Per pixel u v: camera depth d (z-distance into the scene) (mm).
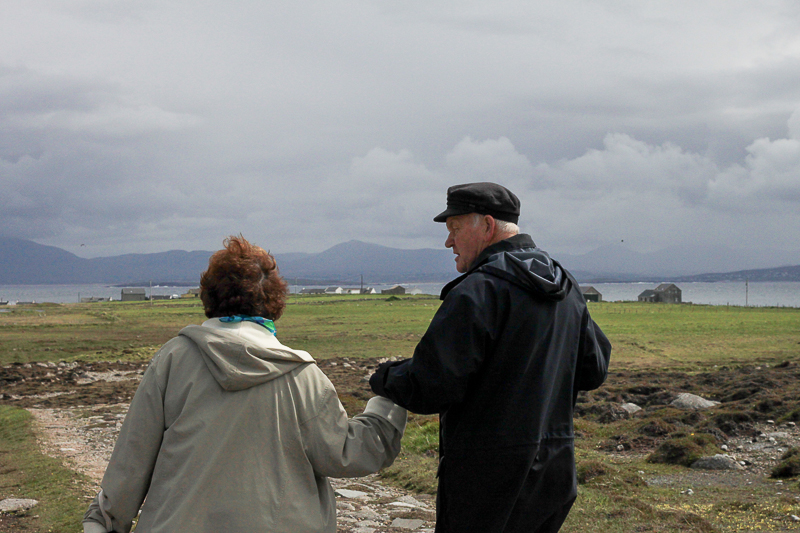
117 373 33375
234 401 2375
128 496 2412
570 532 6098
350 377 30203
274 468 2381
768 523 6555
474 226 2945
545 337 2586
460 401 2477
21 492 8375
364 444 2551
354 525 6504
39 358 39938
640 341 53250
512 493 2500
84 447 12734
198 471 2314
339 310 110188
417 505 7652
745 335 58219
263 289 2625
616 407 16594
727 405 15906
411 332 63781
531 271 2615
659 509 7000
